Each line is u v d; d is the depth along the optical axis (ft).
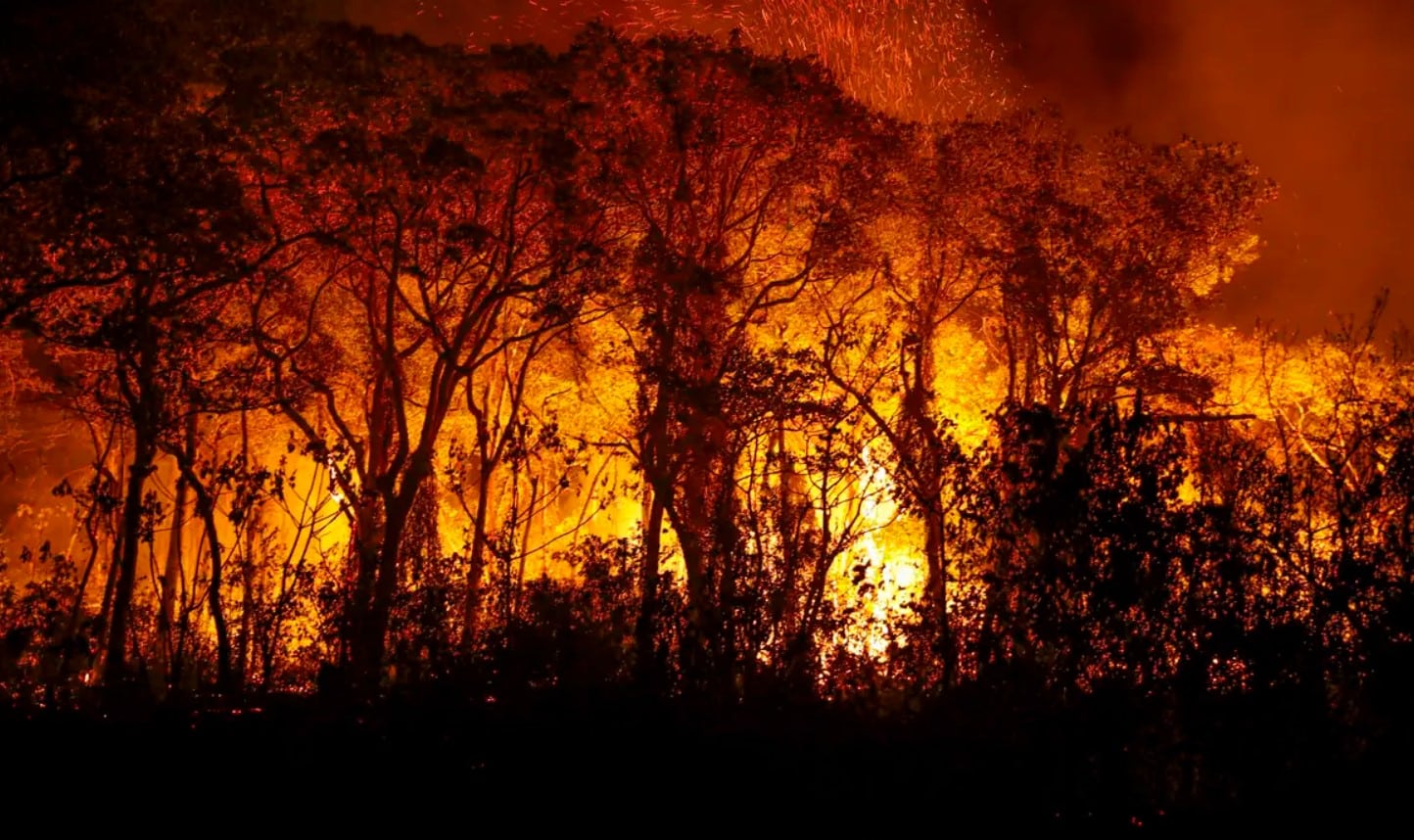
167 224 61.67
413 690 40.63
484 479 80.69
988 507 37.22
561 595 44.98
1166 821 32.07
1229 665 33.22
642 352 68.80
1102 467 34.60
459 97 74.95
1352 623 33.04
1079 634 33.73
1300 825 30.99
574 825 33.55
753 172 86.12
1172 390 82.89
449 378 75.66
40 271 61.72
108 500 53.88
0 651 46.03
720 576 46.85
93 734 39.50
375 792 35.27
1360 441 36.42
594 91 78.79
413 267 73.10
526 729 38.22
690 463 61.36
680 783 35.45
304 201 71.67
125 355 65.26
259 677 49.65
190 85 66.28
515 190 77.97
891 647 43.04
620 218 84.12
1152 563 33.53
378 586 51.80
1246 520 34.71
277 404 75.20
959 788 33.99
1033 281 84.89
